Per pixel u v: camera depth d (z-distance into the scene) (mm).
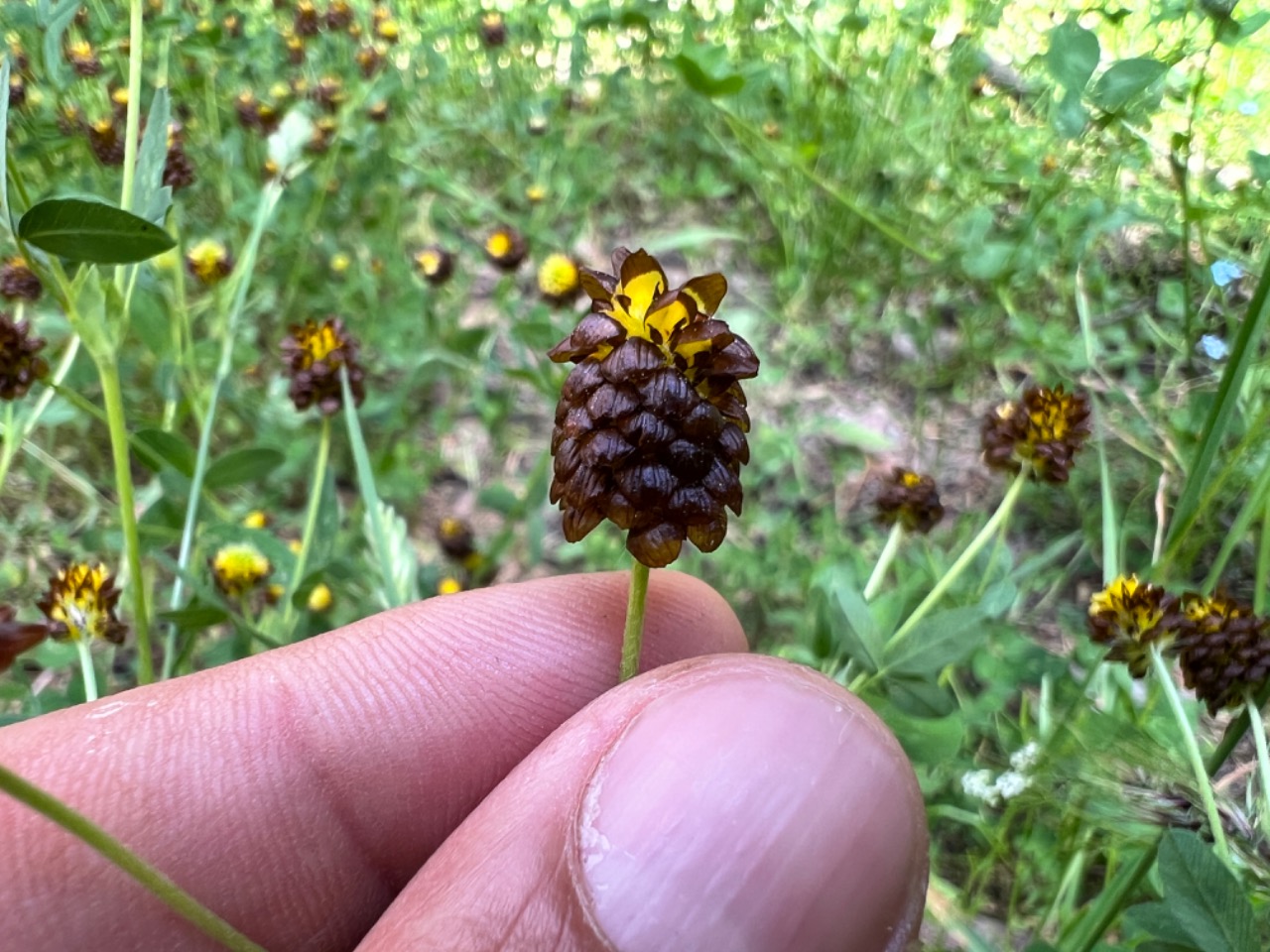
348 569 87
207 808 56
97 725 56
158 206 60
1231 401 69
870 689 69
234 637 86
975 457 127
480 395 125
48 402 93
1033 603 107
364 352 136
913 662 66
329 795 60
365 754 61
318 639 65
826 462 129
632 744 46
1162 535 97
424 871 49
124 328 96
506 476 130
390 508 85
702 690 48
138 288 97
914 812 46
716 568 109
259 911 57
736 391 47
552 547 120
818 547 115
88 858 51
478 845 48
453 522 109
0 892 49
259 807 57
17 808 51
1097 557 110
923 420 127
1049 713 78
